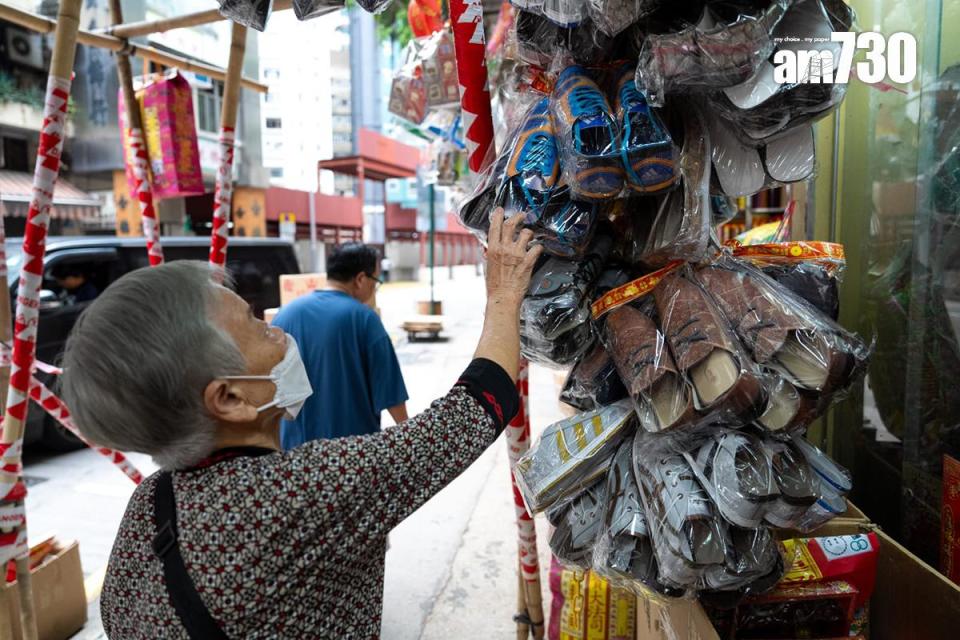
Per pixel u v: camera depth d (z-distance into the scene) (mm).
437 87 2424
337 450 848
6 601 1611
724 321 1066
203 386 831
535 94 1354
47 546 2502
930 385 1535
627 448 1232
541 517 3432
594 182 1055
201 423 843
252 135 16078
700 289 1134
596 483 1254
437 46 2398
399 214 35688
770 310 1053
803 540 1268
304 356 2389
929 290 1527
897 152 1653
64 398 849
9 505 1563
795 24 1019
